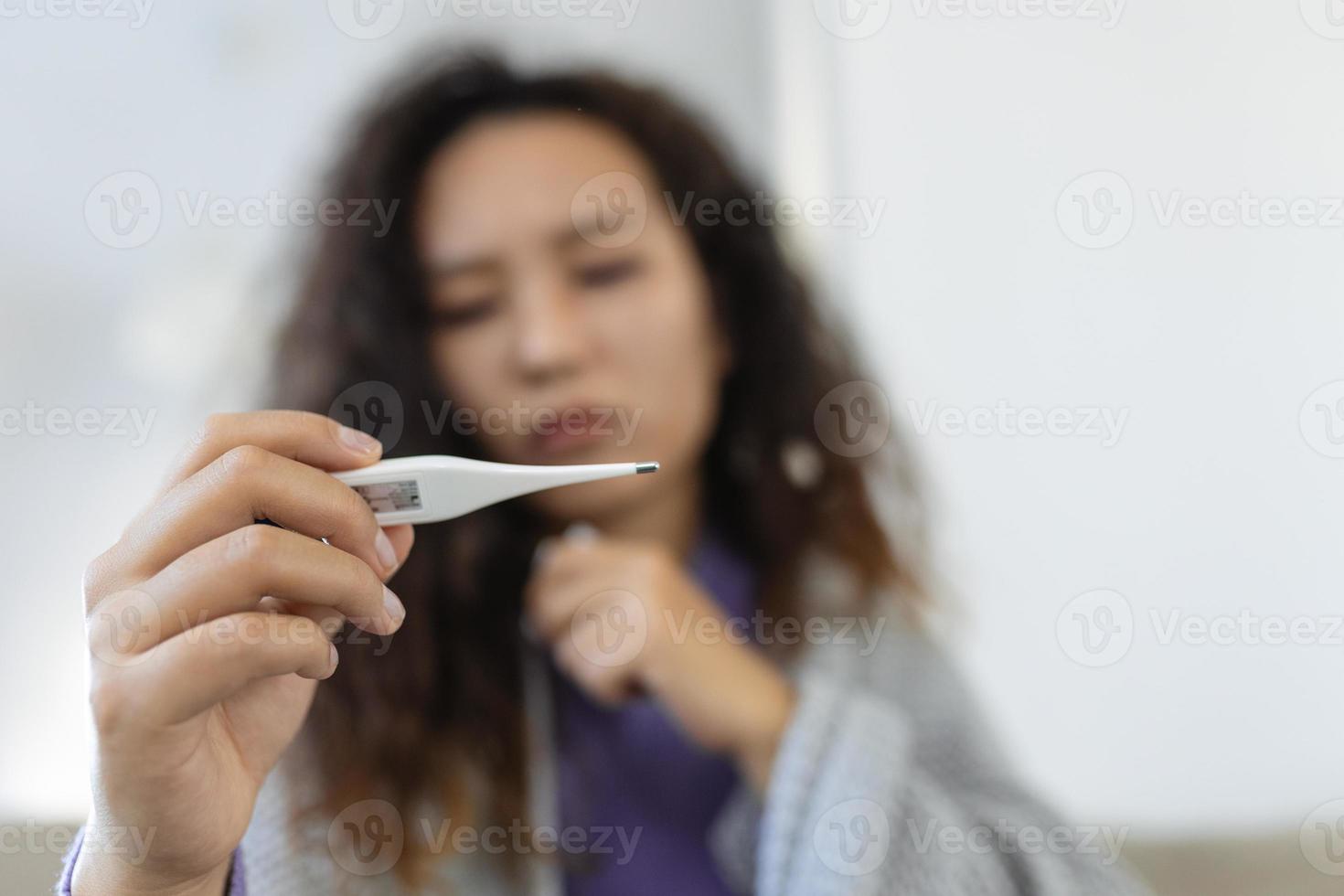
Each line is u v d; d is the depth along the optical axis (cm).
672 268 76
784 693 72
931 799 69
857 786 68
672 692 72
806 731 69
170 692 49
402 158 75
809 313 77
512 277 75
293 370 74
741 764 71
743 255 77
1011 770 74
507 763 72
